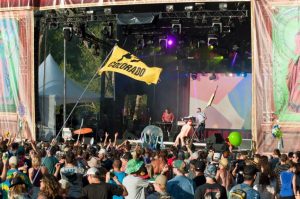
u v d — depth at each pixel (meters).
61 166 15.73
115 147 22.00
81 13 34.50
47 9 34.19
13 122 35.44
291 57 30.08
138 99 39.50
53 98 37.03
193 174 15.21
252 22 30.45
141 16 33.28
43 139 35.94
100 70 24.16
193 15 33.56
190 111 39.03
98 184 12.49
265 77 30.33
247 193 12.03
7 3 35.16
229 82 38.50
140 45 36.50
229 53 37.81
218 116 38.75
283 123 30.11
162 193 11.98
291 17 30.09
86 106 39.34
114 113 39.53
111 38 35.12
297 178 16.75
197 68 38.66
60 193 10.91
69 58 42.78
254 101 30.36
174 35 37.25
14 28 35.16
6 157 14.43
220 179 15.32
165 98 39.28
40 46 36.41
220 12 33.22
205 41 37.03
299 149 29.92
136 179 13.35
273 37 30.27
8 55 35.41
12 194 11.65
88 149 19.58
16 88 35.31
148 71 23.97
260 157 17.73
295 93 30.02
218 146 32.94
